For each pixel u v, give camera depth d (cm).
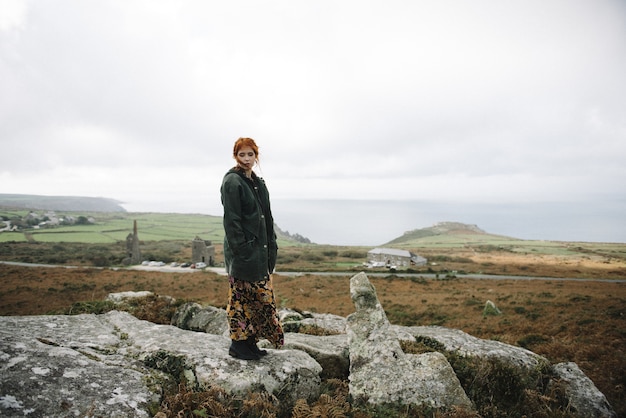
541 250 16062
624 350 1155
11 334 372
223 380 375
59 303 3444
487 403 498
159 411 312
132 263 8894
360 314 543
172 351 421
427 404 433
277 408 381
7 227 18450
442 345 633
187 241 16738
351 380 470
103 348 418
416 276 7106
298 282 5541
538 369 589
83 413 277
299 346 566
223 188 389
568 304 2692
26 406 261
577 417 507
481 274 7825
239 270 398
